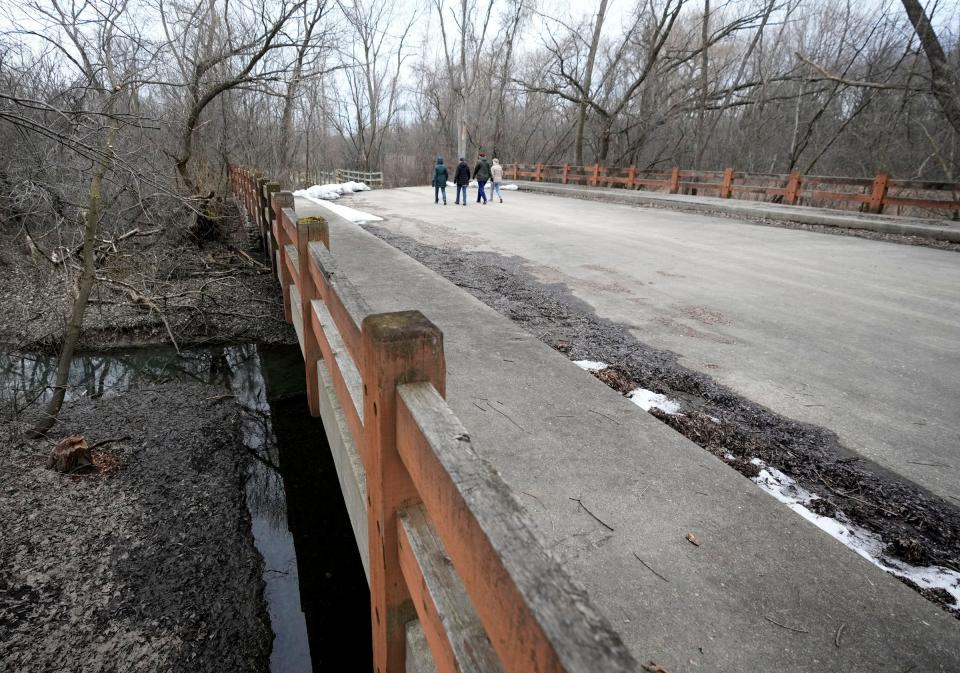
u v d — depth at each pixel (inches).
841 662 58.7
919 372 154.6
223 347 285.3
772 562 72.8
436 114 1566.2
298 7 395.5
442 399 46.9
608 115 928.3
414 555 50.9
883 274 276.5
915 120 682.2
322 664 116.8
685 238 383.2
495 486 36.1
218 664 116.4
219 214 444.5
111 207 320.8
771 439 117.2
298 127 847.7
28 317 293.4
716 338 178.9
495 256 309.4
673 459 96.1
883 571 72.1
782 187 574.6
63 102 266.5
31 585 131.6
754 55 973.8
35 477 170.6
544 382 125.5
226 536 153.4
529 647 28.1
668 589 67.6
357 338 67.6
